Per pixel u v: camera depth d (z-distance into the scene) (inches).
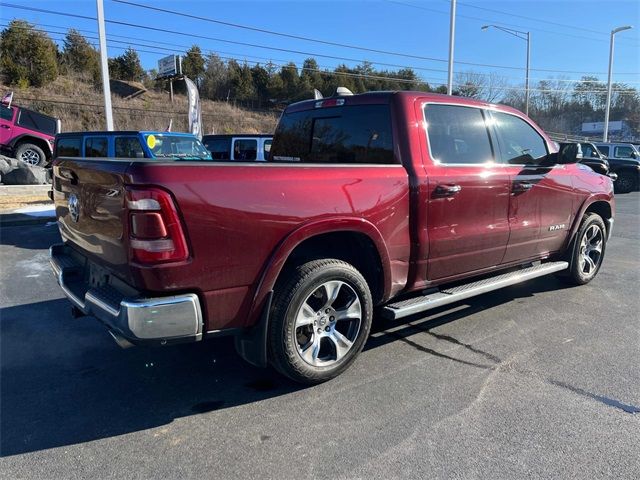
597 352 160.2
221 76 2463.1
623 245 350.3
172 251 106.0
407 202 147.1
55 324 187.0
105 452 108.7
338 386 137.7
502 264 186.1
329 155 174.6
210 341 170.4
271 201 118.9
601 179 232.7
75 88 1811.0
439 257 158.9
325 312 135.7
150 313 106.4
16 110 677.9
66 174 144.9
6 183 599.8
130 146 403.9
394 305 151.3
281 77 2546.8
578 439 112.7
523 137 193.6
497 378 142.0
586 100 3061.0
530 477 100.0
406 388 136.2
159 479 99.8
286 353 127.7
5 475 100.7
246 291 118.8
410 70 2354.8
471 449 108.9
